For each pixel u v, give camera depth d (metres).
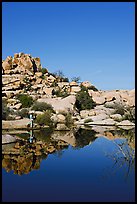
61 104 49.41
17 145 21.45
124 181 11.34
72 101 50.91
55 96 59.75
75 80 71.25
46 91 61.78
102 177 11.98
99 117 44.19
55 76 77.12
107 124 40.44
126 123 39.84
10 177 12.04
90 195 9.62
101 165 14.31
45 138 25.86
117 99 56.91
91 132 31.22
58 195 9.60
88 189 10.29
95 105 54.38
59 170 13.30
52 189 10.27
